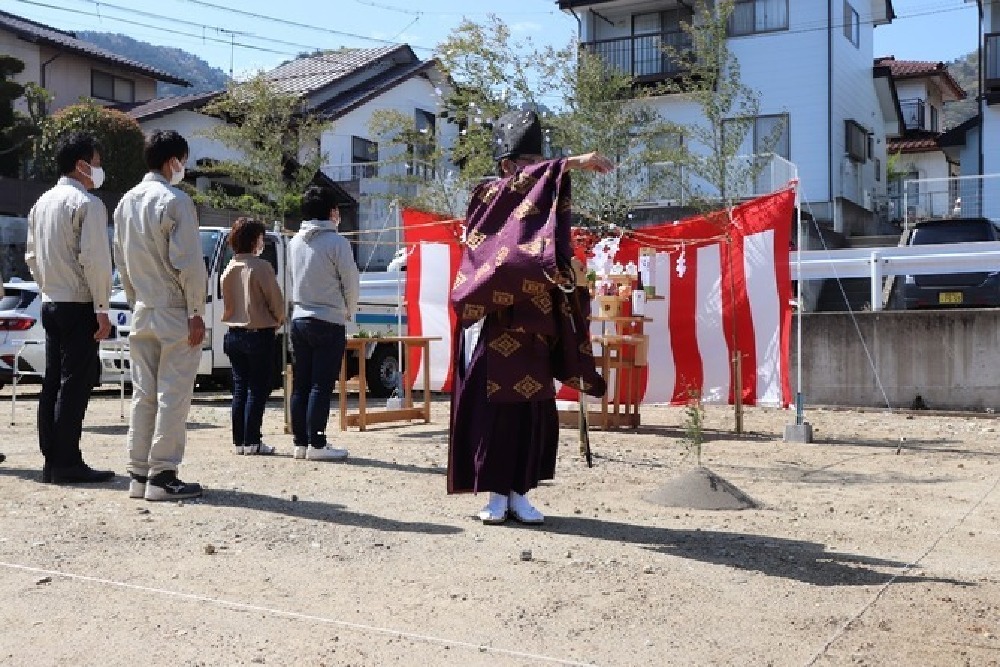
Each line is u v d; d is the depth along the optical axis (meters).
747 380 9.09
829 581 3.93
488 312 4.57
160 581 3.87
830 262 11.51
